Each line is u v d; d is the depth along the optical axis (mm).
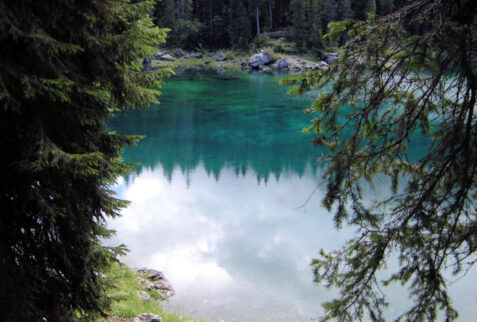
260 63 63375
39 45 3826
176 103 36750
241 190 17297
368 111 3740
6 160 4402
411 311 3494
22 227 4672
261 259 11547
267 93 41406
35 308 4512
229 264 11320
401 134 3766
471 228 3469
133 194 16781
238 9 72125
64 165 4070
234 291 9930
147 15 5035
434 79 3346
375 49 3393
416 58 3121
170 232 13367
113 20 4711
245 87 45562
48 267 5066
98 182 5168
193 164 20875
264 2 74250
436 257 3510
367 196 12883
